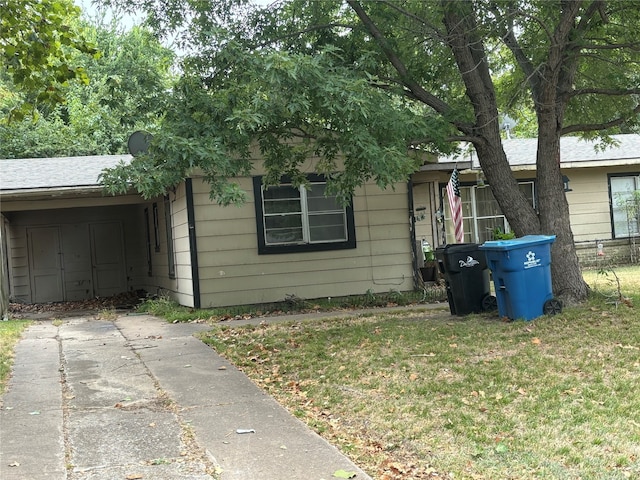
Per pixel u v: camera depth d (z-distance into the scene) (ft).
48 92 25.52
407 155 31.40
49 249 62.80
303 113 27.71
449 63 35.65
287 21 34.17
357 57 33.04
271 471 13.87
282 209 42.06
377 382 21.04
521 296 29.58
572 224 61.36
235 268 41.16
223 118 27.58
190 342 30.07
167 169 26.22
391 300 41.63
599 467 13.55
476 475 13.44
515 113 42.19
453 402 18.44
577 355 22.79
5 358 27.43
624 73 36.29
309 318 36.40
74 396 20.76
